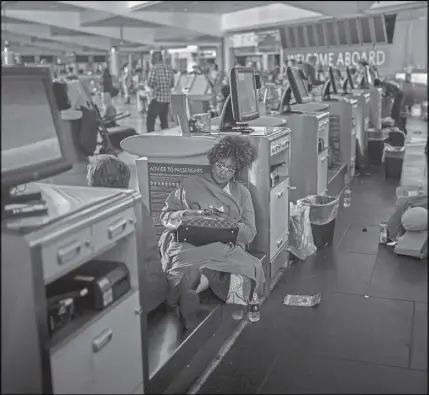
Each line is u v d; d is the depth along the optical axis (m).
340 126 7.01
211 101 11.43
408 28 18.28
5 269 1.81
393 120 9.73
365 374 2.74
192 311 2.95
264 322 3.34
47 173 2.10
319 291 3.79
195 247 3.24
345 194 6.38
